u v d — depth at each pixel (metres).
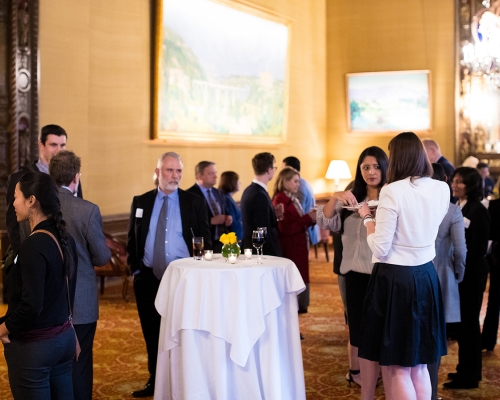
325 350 5.77
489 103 13.38
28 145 7.62
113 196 8.77
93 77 8.43
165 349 3.91
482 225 4.69
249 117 11.39
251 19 11.26
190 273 3.81
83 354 3.70
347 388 4.75
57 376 3.06
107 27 8.61
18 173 4.21
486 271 4.77
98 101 8.52
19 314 2.79
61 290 2.98
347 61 14.19
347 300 4.32
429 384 3.57
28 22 7.55
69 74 8.09
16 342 2.89
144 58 9.20
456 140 13.53
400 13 13.76
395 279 3.43
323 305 7.64
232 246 4.09
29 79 7.60
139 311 4.61
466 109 13.45
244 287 3.78
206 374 3.81
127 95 8.95
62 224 3.03
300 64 13.22
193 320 3.78
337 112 14.32
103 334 6.27
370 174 4.04
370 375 3.75
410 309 3.42
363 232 4.16
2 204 7.55
